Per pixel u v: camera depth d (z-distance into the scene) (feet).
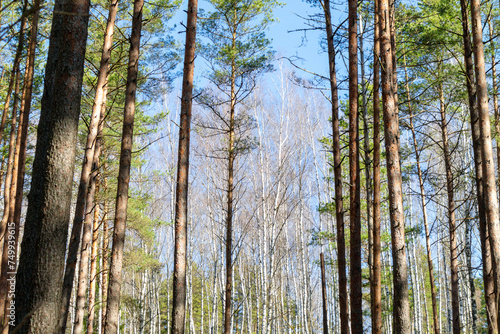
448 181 48.26
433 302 53.26
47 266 15.76
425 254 120.67
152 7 44.19
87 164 30.63
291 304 112.57
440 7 42.42
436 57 47.21
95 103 32.37
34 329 15.15
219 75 47.32
